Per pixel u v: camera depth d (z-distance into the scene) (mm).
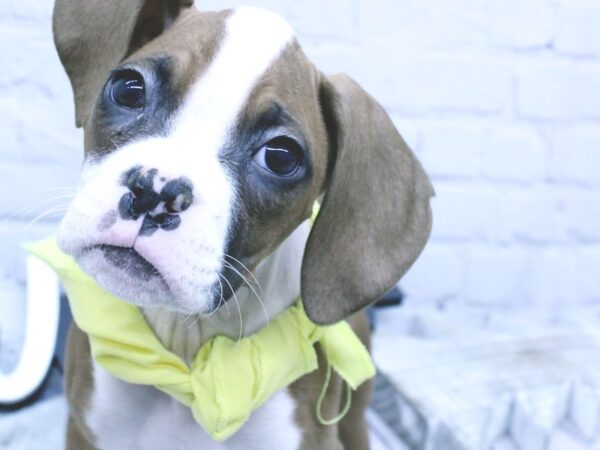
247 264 348
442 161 717
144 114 327
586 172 753
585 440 564
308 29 657
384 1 665
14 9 617
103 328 384
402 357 631
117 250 312
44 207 661
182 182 306
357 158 372
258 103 327
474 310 760
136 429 422
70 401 427
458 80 699
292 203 348
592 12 710
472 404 566
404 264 385
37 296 585
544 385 594
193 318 387
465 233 741
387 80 685
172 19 378
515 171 734
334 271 374
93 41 370
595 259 778
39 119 646
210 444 416
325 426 432
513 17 695
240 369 382
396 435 581
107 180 312
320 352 425
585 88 729
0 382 551
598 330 714
